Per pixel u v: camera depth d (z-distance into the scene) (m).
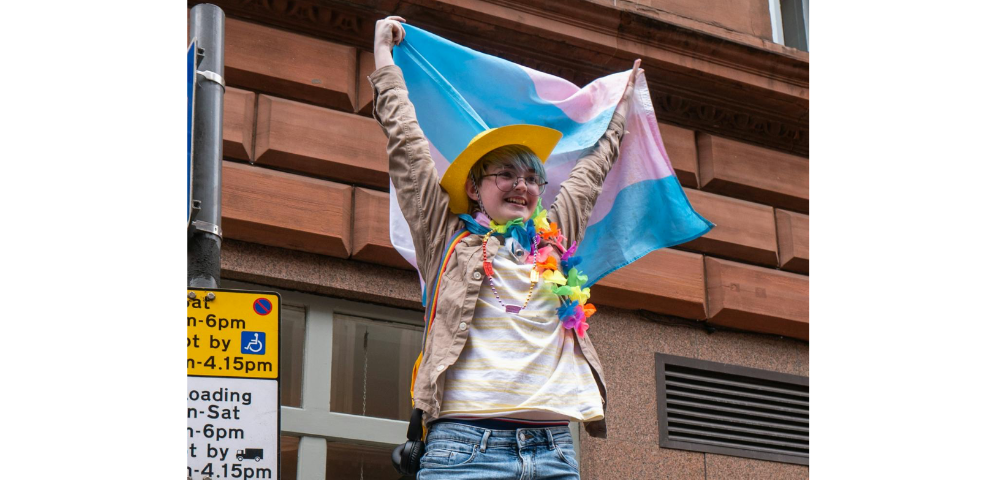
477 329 4.00
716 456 7.18
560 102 5.15
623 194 5.10
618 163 5.14
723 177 7.84
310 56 6.66
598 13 7.45
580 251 5.04
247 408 3.81
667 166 5.06
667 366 7.28
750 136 8.16
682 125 7.95
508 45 7.28
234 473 3.74
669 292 7.32
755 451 7.32
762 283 7.68
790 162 8.19
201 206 4.03
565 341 4.11
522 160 4.28
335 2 6.74
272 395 3.84
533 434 3.95
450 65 5.15
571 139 5.05
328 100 6.66
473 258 4.10
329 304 6.36
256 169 6.27
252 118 6.39
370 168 6.55
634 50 7.57
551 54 7.41
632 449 6.91
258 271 6.15
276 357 3.88
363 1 6.79
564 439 4.05
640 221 5.08
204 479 3.71
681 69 7.73
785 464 7.42
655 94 7.81
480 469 3.85
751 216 7.86
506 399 3.87
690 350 7.41
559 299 4.20
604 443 6.84
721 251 7.70
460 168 4.27
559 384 3.96
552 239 4.27
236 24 6.54
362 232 6.40
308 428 6.04
